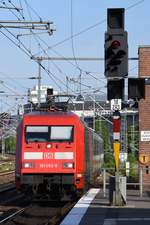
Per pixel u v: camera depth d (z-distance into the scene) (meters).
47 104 33.84
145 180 38.56
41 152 30.92
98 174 52.97
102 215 22.14
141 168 36.34
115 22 22.64
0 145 180.00
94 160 45.00
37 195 31.33
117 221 20.38
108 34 22.59
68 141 30.95
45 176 30.80
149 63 39.59
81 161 31.44
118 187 25.50
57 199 31.89
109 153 89.56
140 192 31.67
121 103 24.81
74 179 30.72
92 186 42.19
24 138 31.17
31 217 25.58
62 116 31.44
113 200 25.58
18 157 31.48
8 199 36.53
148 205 26.06
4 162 114.38
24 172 30.84
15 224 22.88
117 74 22.59
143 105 39.31
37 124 31.23
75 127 31.17
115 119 24.95
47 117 31.38
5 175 69.19
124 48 22.53
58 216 25.08
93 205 25.95
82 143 31.88
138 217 21.56
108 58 22.59
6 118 129.50
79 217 21.47
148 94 39.25
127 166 43.41
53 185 31.11
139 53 39.72
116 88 23.14
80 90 62.16
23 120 31.48
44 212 27.88
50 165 30.78
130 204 26.41
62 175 30.78
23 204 32.94
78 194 31.77
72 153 30.84
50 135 31.12
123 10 22.58
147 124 39.28
